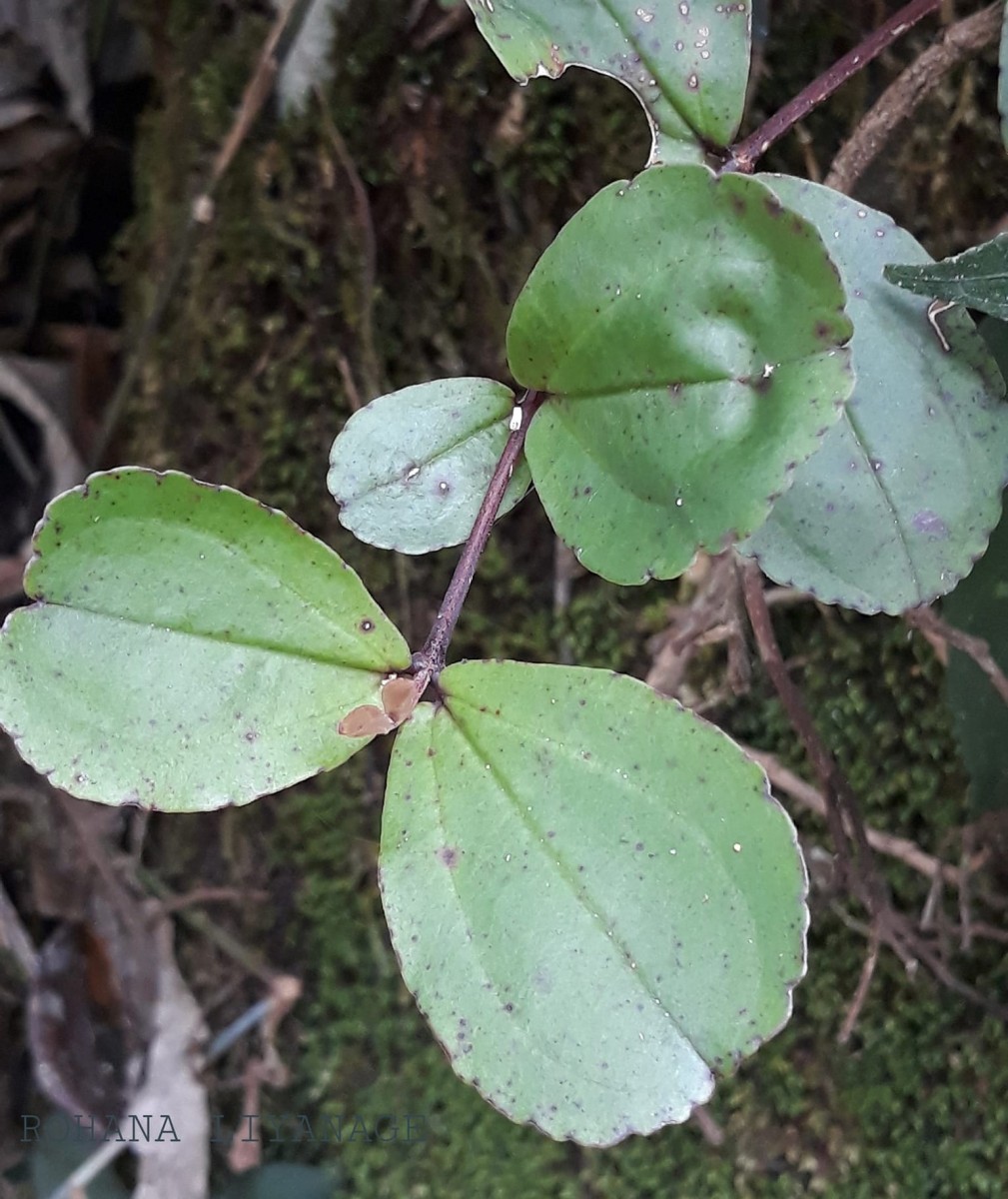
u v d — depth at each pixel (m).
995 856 0.19
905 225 0.17
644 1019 0.10
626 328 0.10
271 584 0.10
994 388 0.12
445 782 0.11
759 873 0.10
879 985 0.21
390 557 0.22
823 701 0.20
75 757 0.10
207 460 0.23
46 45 0.23
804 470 0.12
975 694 0.16
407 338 0.21
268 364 0.22
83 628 0.10
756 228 0.10
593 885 0.10
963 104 0.17
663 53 0.12
